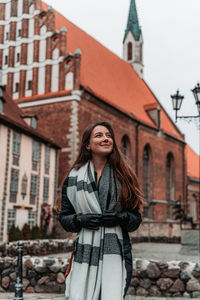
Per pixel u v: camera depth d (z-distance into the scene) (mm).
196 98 12414
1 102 22953
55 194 26625
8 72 31109
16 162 21938
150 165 39906
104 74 38375
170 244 27016
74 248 2852
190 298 6074
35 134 23719
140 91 46281
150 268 6453
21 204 22312
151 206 39000
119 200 2828
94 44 41844
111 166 2984
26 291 6789
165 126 45438
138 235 31406
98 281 2643
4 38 31938
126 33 51875
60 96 28531
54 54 29781
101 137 2979
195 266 6277
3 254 8953
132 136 36438
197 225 22875
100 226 2742
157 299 6059
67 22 38906
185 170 47156
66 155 27531
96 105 30672
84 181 2852
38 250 10273
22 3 31703
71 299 2617
